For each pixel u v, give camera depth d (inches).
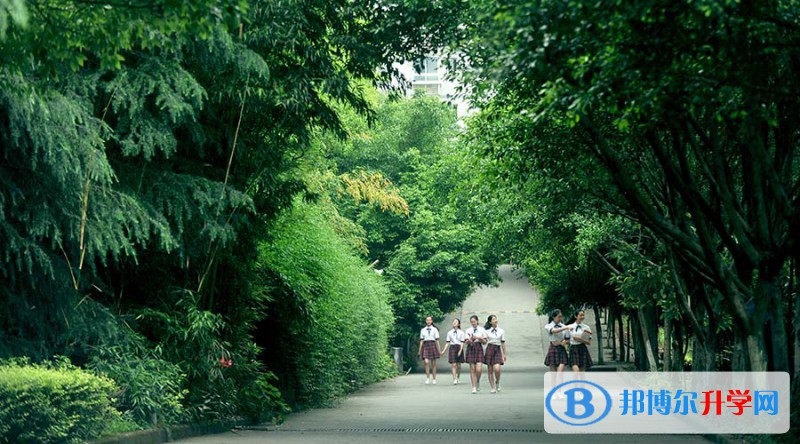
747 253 468.8
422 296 1866.4
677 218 537.6
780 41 327.0
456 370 1222.3
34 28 277.3
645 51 306.0
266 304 728.3
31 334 449.1
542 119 449.7
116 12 281.7
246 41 507.2
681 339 738.2
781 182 465.4
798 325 504.7
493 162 543.2
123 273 528.7
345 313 941.8
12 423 346.9
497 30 315.6
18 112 376.5
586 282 1227.2
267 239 671.1
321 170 1234.6
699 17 289.0
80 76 423.8
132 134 452.8
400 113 2102.6
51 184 411.2
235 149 555.8
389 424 600.7
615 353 1716.3
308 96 551.5
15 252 403.2
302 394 789.2
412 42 519.5
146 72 442.9
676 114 351.6
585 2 288.5
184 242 524.4
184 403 524.4
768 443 446.0
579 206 597.0
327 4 522.9
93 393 401.4
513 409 744.3
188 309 531.5
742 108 341.1
